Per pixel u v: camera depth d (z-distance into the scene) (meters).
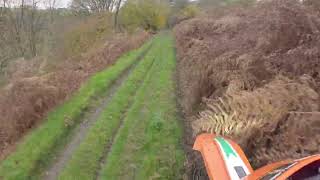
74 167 12.63
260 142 9.53
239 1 33.00
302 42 12.09
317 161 5.60
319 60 11.00
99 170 12.33
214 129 10.59
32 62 25.06
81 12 56.75
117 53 34.03
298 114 9.20
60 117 16.94
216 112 11.25
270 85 10.69
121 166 12.22
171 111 16.52
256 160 9.10
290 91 10.12
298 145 8.62
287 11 12.63
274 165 7.00
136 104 18.33
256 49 13.52
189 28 31.86
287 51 12.30
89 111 18.30
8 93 17.89
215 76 14.23
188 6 67.31
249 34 15.70
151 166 11.66
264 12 15.05
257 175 6.93
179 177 10.91
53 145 14.41
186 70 22.23
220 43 17.84
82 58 32.94
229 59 14.19
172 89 20.22
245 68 12.55
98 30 45.00
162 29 68.50
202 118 11.41
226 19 24.70
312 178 5.44
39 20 48.66
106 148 13.84
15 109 16.77
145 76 24.69
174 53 33.12
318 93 10.16
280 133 9.45
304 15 12.21
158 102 18.17
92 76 25.03
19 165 13.02
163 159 12.01
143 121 15.71
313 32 11.77
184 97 17.80
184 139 13.30
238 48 15.22
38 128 16.22
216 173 8.06
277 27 12.78
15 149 14.62
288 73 11.38
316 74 10.90
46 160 13.45
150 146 13.18
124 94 20.56
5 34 46.47
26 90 17.61
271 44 12.95
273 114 9.69
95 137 14.81
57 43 43.56
